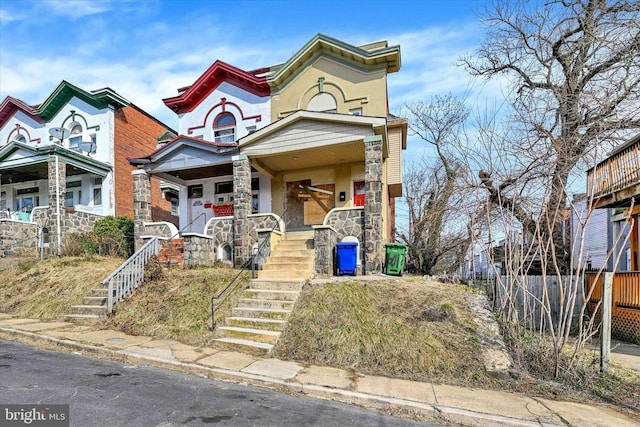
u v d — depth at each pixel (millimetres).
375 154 10312
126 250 15086
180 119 15344
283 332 6957
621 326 8367
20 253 14359
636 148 8016
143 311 8328
